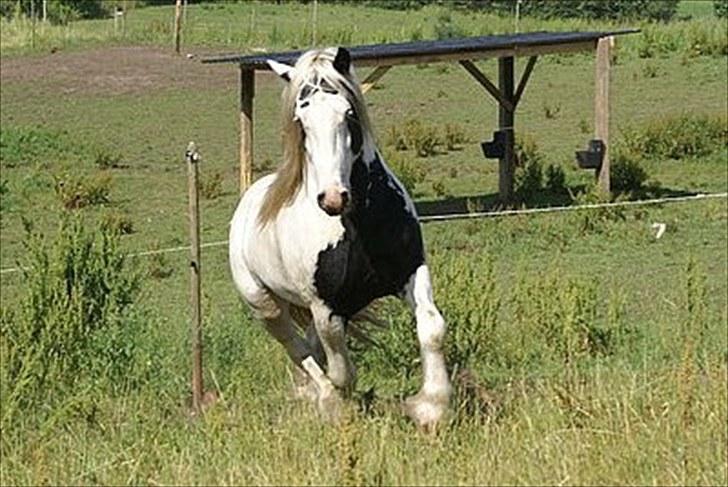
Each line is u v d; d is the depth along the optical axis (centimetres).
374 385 1062
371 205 850
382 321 961
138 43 4122
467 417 849
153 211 2216
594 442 758
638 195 2175
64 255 1126
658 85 3262
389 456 742
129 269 1634
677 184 2294
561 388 882
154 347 1122
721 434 754
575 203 2083
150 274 1719
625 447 745
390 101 3222
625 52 3703
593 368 1038
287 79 872
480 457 745
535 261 1759
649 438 759
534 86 3350
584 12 5319
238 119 3048
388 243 855
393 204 859
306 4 5438
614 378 923
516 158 2414
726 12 5300
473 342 1144
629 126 2725
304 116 827
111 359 1073
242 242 978
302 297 903
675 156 2533
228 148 2770
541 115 3006
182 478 744
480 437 798
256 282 974
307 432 824
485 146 2212
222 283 1683
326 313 886
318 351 987
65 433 892
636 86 3266
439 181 2350
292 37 4209
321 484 707
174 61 3772
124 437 870
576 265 1727
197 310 1031
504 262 1756
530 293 1229
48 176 2492
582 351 1149
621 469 713
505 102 2258
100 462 802
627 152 2419
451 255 1523
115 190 2388
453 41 2292
